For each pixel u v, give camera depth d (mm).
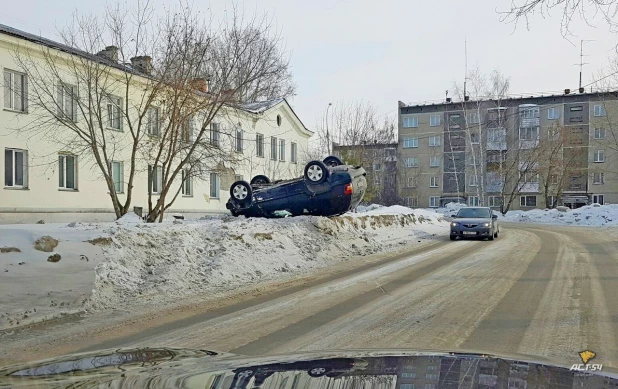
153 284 8422
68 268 7344
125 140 21281
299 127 36219
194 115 14891
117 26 14375
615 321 6062
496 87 46625
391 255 14062
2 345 5301
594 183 55000
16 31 18328
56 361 2441
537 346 4992
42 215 18906
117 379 1918
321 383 1627
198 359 2293
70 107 18859
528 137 52375
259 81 16281
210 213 28344
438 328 5785
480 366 1810
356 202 16734
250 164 27797
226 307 7285
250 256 10969
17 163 18156
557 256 13281
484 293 7961
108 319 6523
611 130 45031
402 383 1590
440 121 62375
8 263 6668
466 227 18688
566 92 55375
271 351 4902
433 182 62312
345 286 8969
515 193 48812
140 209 22641
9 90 17562
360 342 5199
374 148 37875
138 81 16547
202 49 14617
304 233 14008
